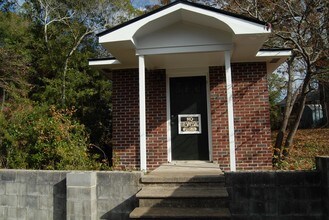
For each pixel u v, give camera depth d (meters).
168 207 4.68
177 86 8.35
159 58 7.25
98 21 18.33
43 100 13.66
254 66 8.05
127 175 5.18
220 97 8.02
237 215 4.96
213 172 5.70
